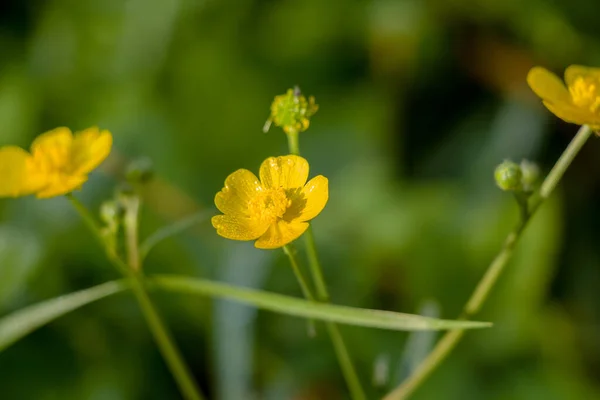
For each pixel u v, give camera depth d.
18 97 0.55
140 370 0.47
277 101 0.37
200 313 0.48
